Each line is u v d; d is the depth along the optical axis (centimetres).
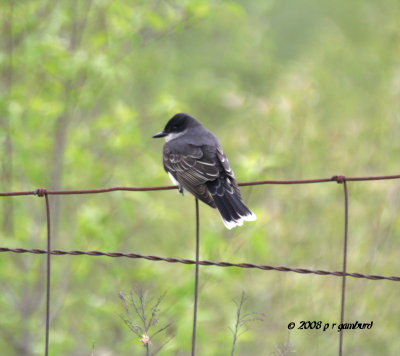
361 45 1802
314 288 1217
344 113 1595
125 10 1212
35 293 1270
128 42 1282
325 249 1254
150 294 1088
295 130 1324
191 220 1412
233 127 1539
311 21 2234
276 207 1260
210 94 1769
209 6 1257
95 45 1270
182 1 1243
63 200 1329
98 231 1147
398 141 1370
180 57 1673
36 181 1245
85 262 1189
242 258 1114
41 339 1191
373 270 1218
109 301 1185
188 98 1767
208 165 870
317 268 1233
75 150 1216
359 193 1293
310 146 1320
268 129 1334
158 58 1493
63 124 1252
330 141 1349
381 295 1210
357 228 1258
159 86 1581
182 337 991
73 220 1313
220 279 1082
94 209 1168
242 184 734
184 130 954
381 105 1455
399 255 1248
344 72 1741
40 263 1267
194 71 1884
